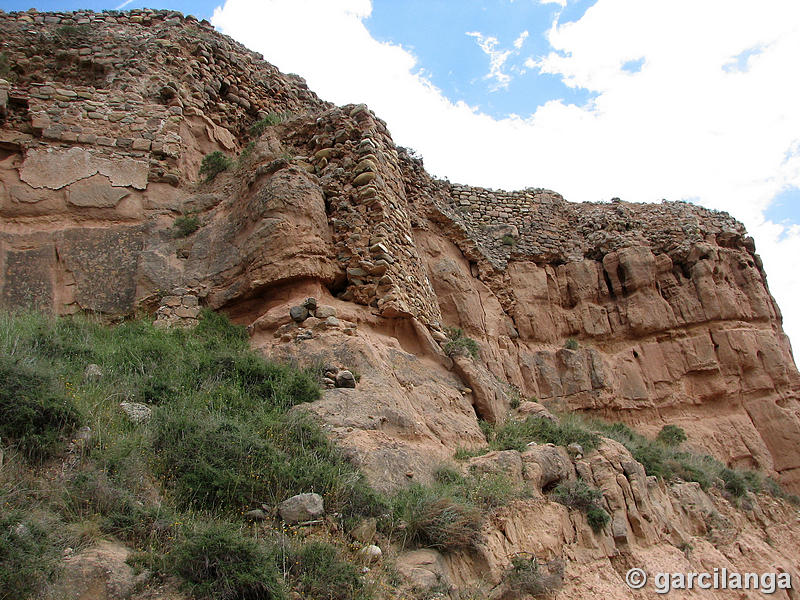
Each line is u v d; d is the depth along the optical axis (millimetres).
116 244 11703
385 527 6160
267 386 8219
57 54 14523
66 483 5320
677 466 12805
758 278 20562
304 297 10477
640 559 8750
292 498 5863
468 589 6035
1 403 5715
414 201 16828
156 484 5770
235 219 11914
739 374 18406
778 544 13203
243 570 4719
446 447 8945
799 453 17281
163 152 13117
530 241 19969
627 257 19594
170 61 14680
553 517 8109
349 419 7871
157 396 7527
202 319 10773
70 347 8539
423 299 12367
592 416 17359
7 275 10742
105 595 4398
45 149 12242
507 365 16609
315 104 18219
